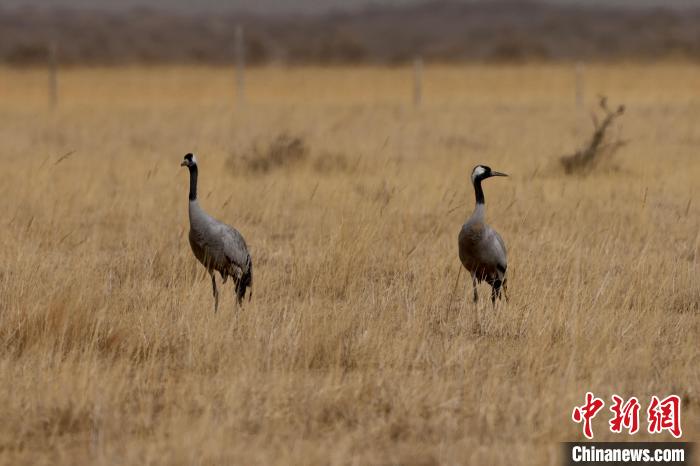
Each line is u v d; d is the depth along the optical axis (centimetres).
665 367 3191
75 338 3309
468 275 4409
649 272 4247
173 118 13938
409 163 8200
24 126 12669
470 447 2548
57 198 6138
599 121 12581
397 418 2720
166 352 3319
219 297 3947
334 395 2848
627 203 6144
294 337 3316
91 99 19450
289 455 2467
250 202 6153
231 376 2997
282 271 4569
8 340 3341
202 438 2514
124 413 2770
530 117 13750
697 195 6538
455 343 3297
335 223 5225
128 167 7919
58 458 2508
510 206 5709
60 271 4019
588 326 3428
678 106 15125
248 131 11719
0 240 4803
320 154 8325
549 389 2872
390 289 4000
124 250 4988
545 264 4359
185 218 5756
